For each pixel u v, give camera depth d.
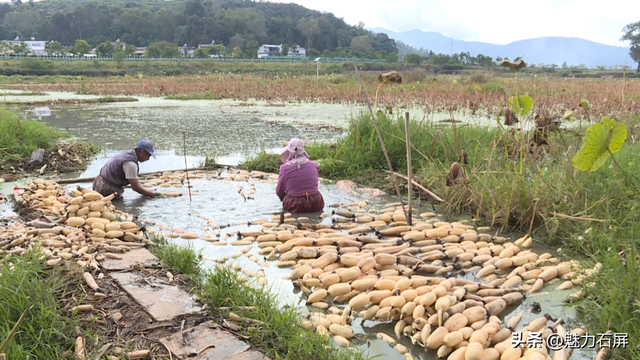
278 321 3.42
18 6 179.62
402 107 18.42
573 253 4.91
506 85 24.97
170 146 11.17
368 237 5.20
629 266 3.60
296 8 182.62
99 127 14.38
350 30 157.75
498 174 6.39
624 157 6.32
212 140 12.04
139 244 4.96
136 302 3.69
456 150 7.93
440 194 6.71
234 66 75.75
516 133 7.04
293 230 5.57
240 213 6.33
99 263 4.34
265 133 13.20
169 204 6.69
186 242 5.27
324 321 3.56
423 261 4.70
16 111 18.95
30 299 3.29
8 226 5.19
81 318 3.39
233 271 4.44
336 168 8.47
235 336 3.29
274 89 27.98
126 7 179.12
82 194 5.38
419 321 3.39
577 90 21.06
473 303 3.64
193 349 3.11
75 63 67.81
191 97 27.17
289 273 4.51
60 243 4.55
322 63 71.75
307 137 12.41
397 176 7.90
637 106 14.04
